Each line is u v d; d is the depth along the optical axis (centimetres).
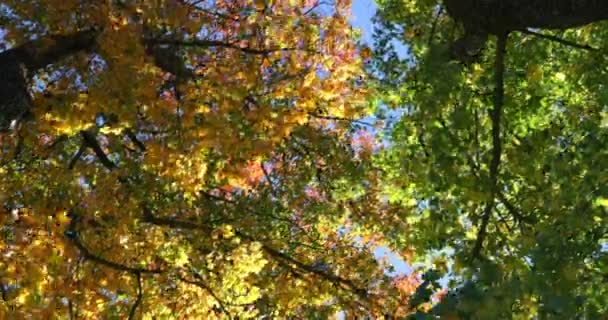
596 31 906
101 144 1190
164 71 978
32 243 820
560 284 552
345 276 1349
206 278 1198
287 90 1021
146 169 973
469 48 780
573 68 917
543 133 730
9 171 929
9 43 919
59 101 852
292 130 1087
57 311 899
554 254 558
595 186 605
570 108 833
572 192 628
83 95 856
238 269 1156
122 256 1090
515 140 880
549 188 709
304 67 1022
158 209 1178
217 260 1202
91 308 1020
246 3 1017
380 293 1317
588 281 596
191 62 1037
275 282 1369
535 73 891
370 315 1324
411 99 962
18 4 873
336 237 1408
